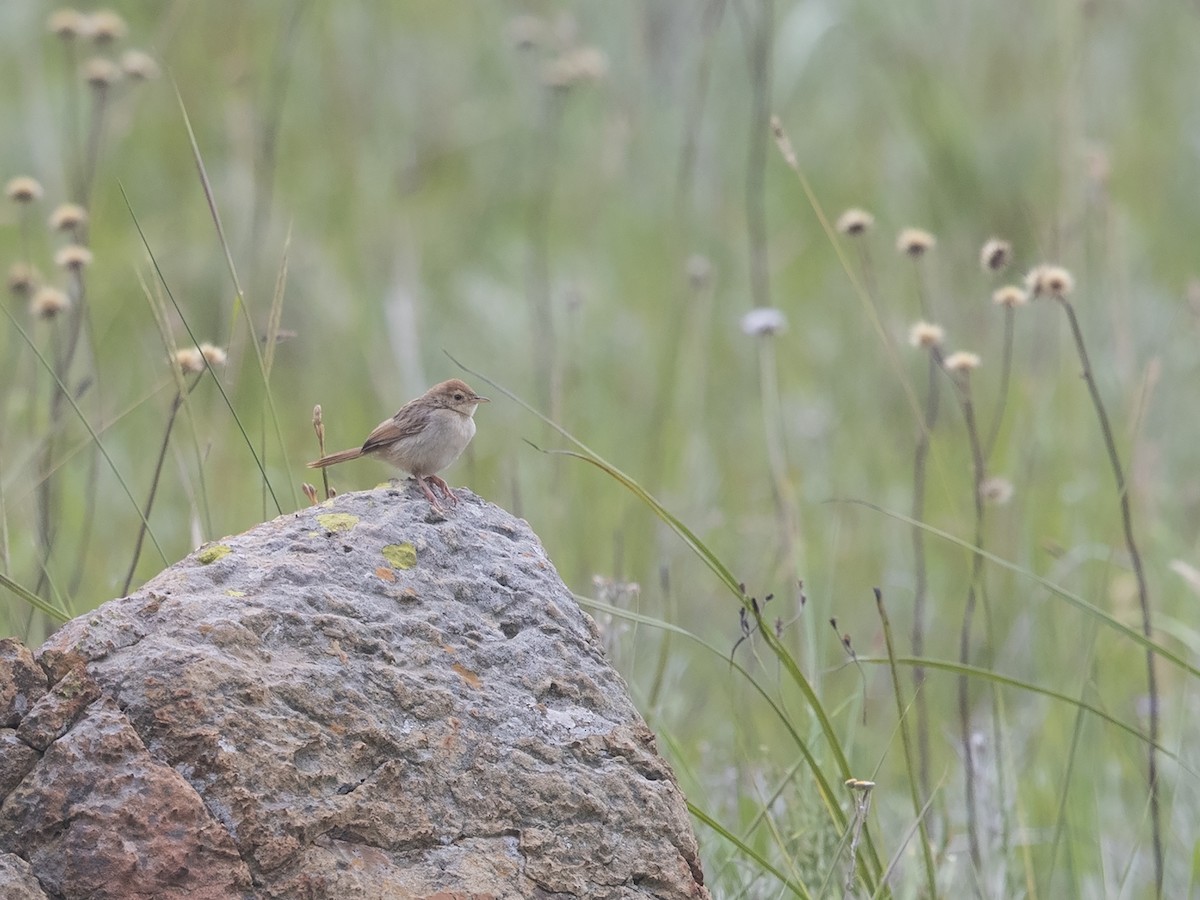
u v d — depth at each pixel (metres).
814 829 7.09
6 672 4.77
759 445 14.68
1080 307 14.81
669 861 5.24
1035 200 17.75
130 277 16.03
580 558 10.89
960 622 12.27
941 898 7.73
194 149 7.37
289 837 4.70
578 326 15.71
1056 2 19.14
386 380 14.07
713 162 18.80
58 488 9.76
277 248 16.22
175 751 4.71
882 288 17.42
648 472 12.80
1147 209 19.52
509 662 5.39
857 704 7.79
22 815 4.63
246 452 12.48
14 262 15.55
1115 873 8.77
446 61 21.17
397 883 4.79
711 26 14.99
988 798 8.78
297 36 19.91
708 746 8.98
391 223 17.56
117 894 4.54
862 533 13.23
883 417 15.24
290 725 4.85
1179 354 15.84
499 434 14.31
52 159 15.59
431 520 5.75
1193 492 13.98
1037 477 13.34
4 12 20.44
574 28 17.58
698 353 14.41
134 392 14.72
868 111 20.77
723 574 6.19
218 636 4.94
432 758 5.04
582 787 5.20
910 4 21.38
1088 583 12.16
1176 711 10.73
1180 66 21.80
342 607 5.22
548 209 18.33
